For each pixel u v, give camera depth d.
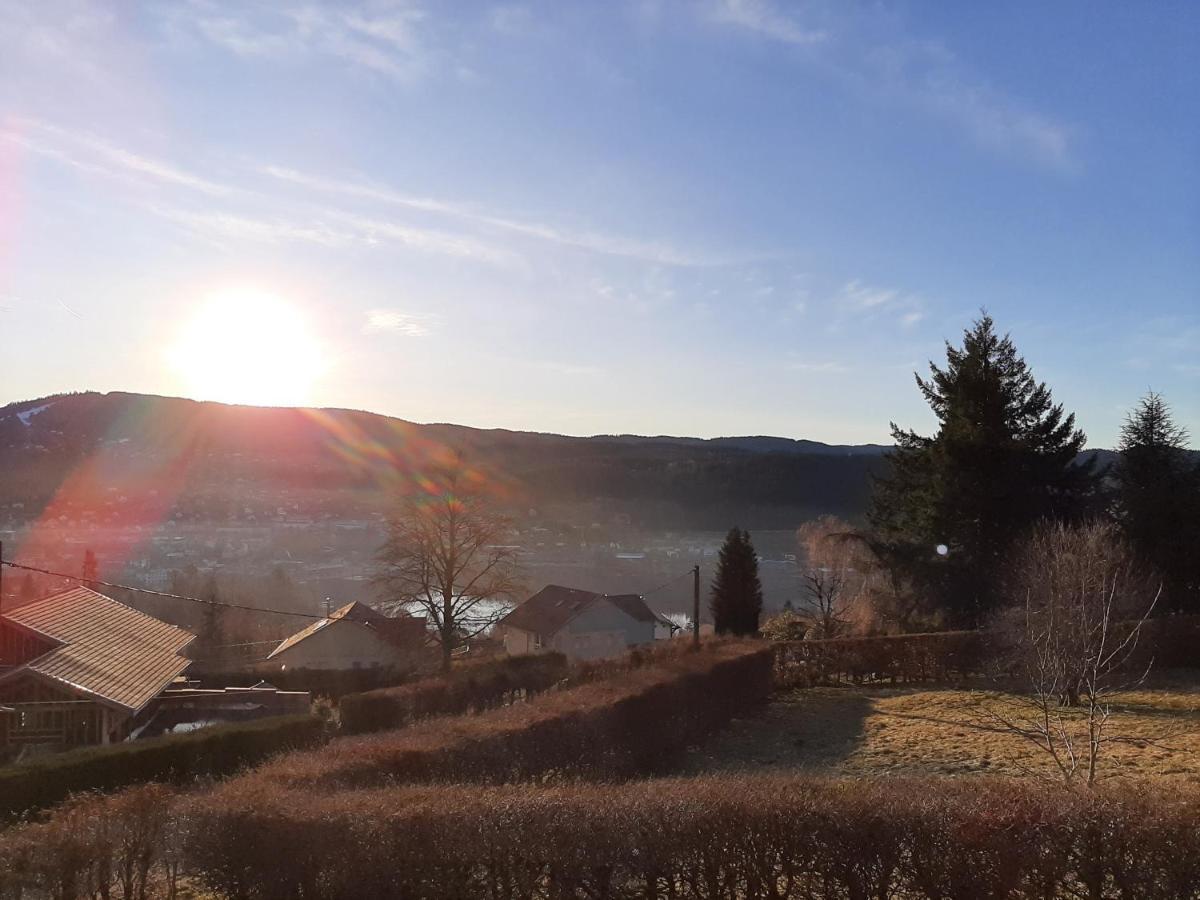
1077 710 21.05
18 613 23.34
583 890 6.88
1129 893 6.26
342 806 7.16
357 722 21.45
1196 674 26.88
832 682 28.86
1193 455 36.31
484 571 38.09
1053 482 35.75
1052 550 23.05
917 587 35.56
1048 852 6.40
